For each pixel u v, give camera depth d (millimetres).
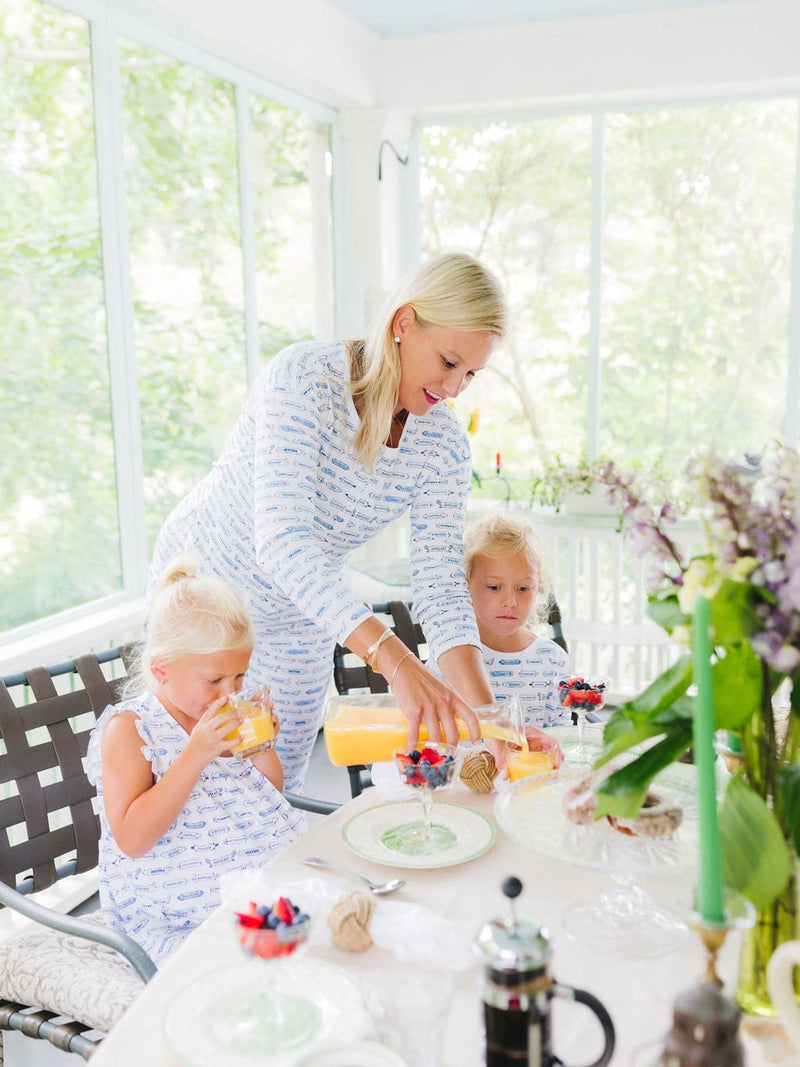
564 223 3914
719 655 917
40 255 2402
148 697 1503
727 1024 687
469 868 1180
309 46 3320
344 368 1595
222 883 1093
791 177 3633
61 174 2459
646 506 921
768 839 819
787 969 765
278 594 1744
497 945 734
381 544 4066
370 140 3873
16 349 2348
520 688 1972
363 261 3986
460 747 1444
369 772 1854
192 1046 846
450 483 1723
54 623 2494
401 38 3762
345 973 938
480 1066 816
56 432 2492
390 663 1358
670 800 1078
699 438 3873
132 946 1221
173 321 2959
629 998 909
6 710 1569
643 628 3658
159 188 2854
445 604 1654
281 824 1487
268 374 1604
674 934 1015
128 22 2643
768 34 3432
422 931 978
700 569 827
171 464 2982
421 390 1549
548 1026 741
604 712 3646
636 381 3920
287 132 3564
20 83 2312
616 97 3697
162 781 1373
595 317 3924
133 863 1424
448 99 3787
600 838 1053
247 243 3311
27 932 1497
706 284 3785
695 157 3723
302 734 1911
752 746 887
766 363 3758
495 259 4035
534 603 2037
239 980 939
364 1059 779
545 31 3625
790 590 772
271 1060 826
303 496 1517
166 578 1638
